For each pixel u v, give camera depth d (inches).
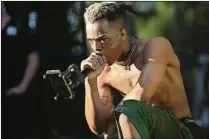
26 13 681.0
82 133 698.8
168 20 1689.2
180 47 1487.5
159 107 362.3
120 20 333.1
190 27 1473.9
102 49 332.5
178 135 337.7
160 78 332.2
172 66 354.6
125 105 309.9
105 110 358.9
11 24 681.0
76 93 674.8
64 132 696.4
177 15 1499.8
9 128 676.7
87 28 331.9
